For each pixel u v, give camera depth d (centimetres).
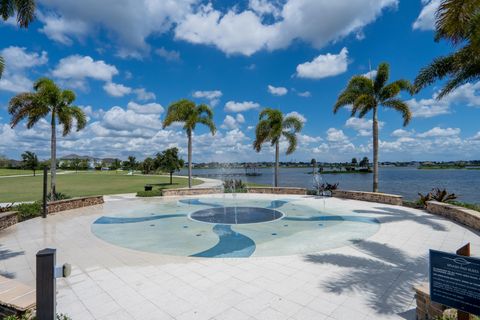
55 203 1316
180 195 1998
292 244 796
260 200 1738
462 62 897
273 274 578
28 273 602
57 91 1511
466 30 700
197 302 464
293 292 496
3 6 822
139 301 469
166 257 693
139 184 3228
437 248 742
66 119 1548
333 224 1046
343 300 465
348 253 708
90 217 1217
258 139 2169
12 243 823
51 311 341
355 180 5212
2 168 8294
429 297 386
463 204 1221
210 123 2216
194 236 896
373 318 411
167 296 487
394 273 575
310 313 426
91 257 696
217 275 577
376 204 1502
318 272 585
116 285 532
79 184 3238
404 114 1617
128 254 718
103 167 10412
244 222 1104
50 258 340
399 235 870
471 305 326
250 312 431
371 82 1653
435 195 1349
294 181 4909
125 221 1134
